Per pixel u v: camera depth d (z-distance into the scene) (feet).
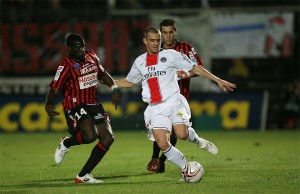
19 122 249.75
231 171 119.14
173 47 116.37
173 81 101.76
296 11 258.57
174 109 100.58
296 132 244.42
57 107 249.55
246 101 255.50
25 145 190.90
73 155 157.17
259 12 256.93
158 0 273.54
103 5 278.87
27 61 258.16
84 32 256.32
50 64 257.96
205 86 256.32
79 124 104.06
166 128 98.73
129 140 208.03
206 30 247.29
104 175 115.24
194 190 93.04
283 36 256.73
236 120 255.29
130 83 107.65
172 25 112.88
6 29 257.34
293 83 263.90
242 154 156.87
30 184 103.40
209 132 244.42
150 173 117.60
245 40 258.16
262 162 136.56
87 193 90.89
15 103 250.16
